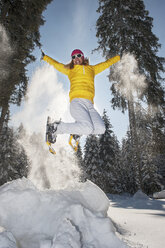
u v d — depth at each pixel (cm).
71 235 173
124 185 2539
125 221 296
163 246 193
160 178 1881
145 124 1139
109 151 2352
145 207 537
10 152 1752
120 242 186
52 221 206
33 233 201
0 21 753
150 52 1195
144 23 1244
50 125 280
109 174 2292
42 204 228
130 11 1200
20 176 1795
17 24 788
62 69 307
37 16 851
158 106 1133
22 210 223
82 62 298
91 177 2222
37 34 966
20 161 1828
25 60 871
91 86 288
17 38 788
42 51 324
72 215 203
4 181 1708
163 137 1093
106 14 1266
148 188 1780
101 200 260
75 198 242
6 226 210
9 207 224
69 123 271
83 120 262
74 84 285
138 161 1072
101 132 274
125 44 1176
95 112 280
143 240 212
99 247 182
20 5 830
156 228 260
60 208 217
